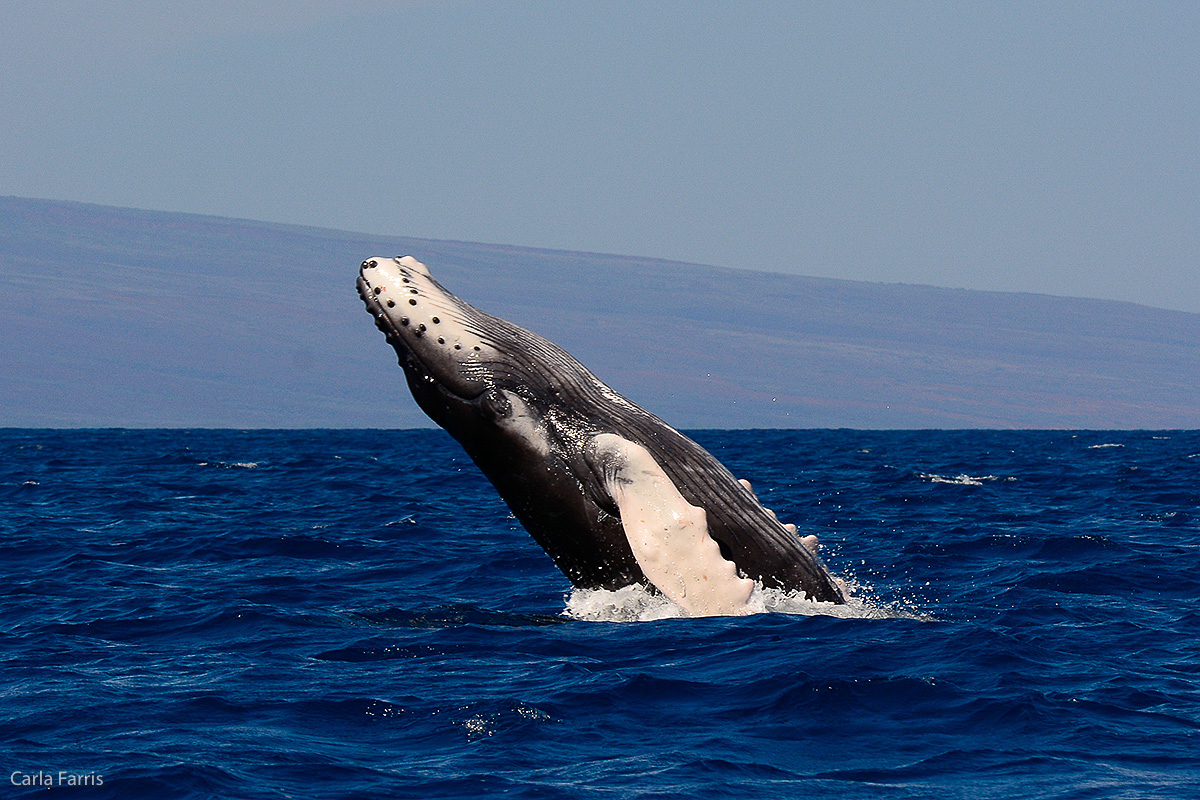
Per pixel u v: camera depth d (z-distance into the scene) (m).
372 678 55.91
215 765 43.72
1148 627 69.06
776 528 67.25
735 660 57.44
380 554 106.69
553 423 66.00
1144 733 48.03
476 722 49.03
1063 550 100.88
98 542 116.44
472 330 66.62
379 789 41.72
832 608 68.50
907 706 51.09
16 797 41.44
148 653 63.19
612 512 65.56
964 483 191.88
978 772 43.62
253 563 101.75
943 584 86.62
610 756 45.31
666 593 63.59
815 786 42.16
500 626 67.38
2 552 109.69
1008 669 56.19
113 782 42.34
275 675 56.78
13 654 63.50
